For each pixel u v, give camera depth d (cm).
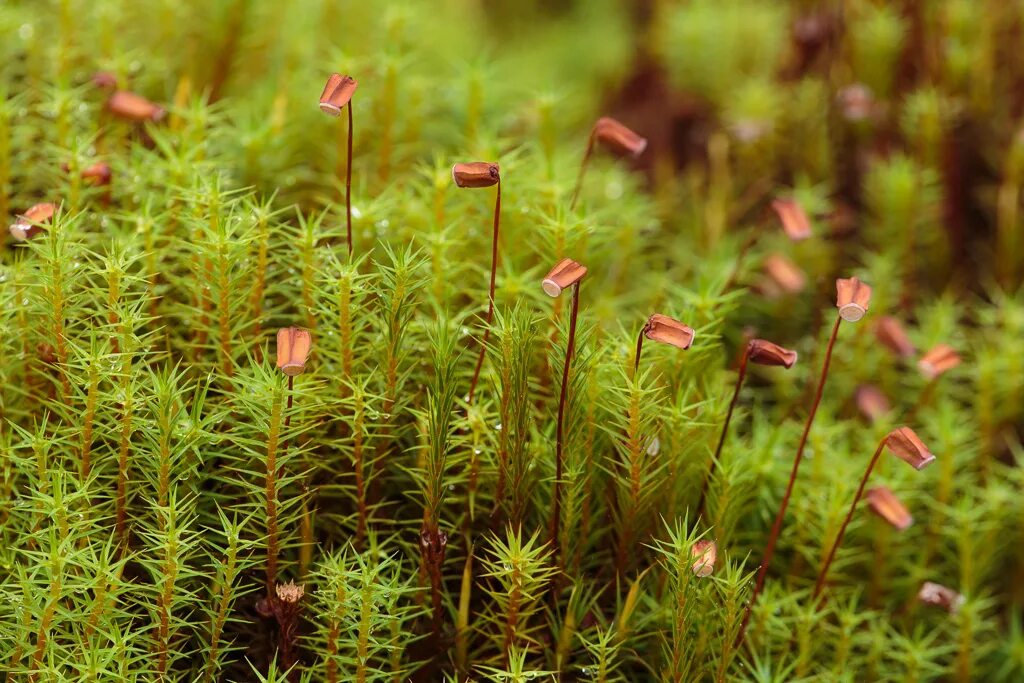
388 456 36
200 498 35
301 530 35
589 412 35
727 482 36
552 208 38
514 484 34
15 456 34
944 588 37
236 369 35
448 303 36
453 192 38
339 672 34
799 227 37
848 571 38
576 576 35
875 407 39
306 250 36
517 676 34
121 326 35
